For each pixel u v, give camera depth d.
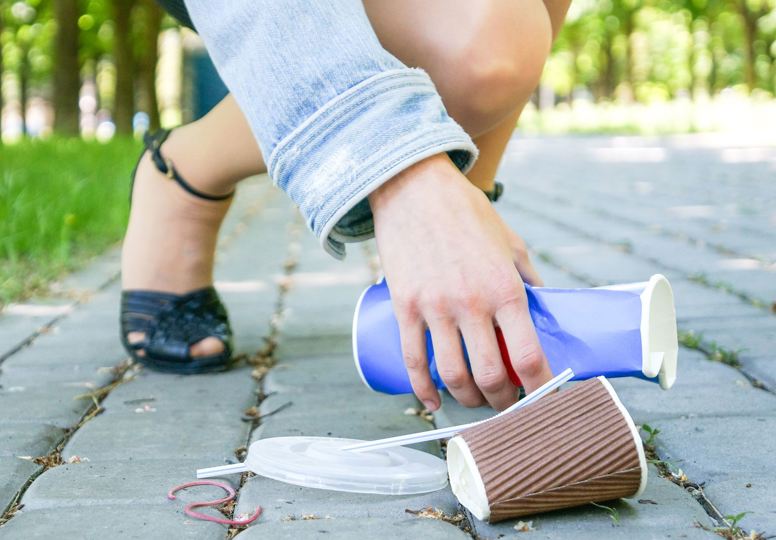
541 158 11.80
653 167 9.45
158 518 1.32
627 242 4.36
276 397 2.00
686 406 1.85
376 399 1.98
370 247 4.66
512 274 1.20
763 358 2.19
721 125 18.72
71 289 3.57
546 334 1.35
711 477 1.45
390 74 1.19
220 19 1.26
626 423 1.27
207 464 1.57
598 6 27.84
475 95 1.50
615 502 1.34
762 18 24.03
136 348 2.27
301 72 1.19
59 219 4.76
